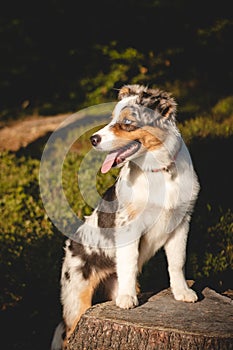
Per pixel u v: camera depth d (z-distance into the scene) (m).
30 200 8.77
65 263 5.98
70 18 14.69
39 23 15.41
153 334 4.78
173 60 13.73
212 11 13.59
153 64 13.64
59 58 15.12
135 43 13.73
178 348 4.71
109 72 13.89
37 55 15.59
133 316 5.04
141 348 4.80
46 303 6.74
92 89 14.04
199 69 13.84
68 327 5.88
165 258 6.87
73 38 14.62
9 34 15.80
